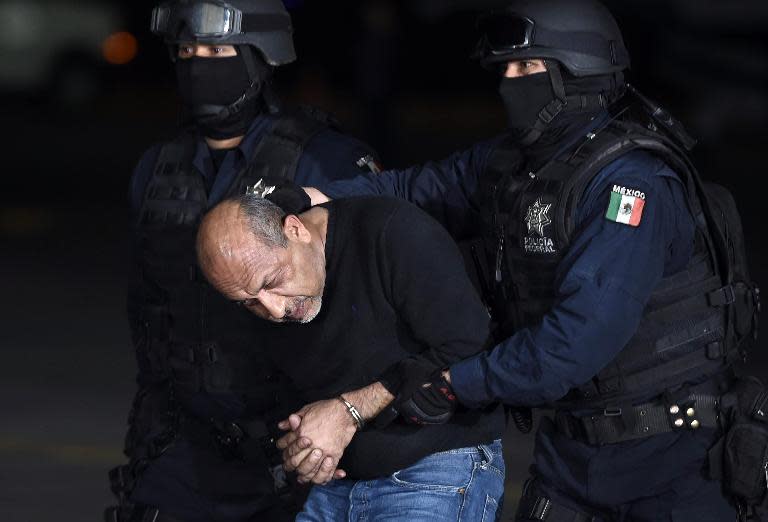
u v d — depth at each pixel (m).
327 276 11.05
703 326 11.51
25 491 18.81
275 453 12.80
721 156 57.09
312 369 11.30
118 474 13.48
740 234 11.84
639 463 11.57
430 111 79.50
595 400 11.54
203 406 13.04
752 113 61.41
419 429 11.20
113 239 40.34
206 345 12.89
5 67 81.25
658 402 11.52
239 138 13.29
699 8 60.94
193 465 13.16
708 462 11.56
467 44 83.00
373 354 11.10
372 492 11.37
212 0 12.98
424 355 10.99
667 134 11.48
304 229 10.78
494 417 11.50
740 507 11.72
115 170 56.38
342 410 10.98
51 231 41.62
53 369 25.03
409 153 60.97
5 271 35.22
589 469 11.70
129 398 23.28
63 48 81.94
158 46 85.88
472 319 10.98
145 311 13.38
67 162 58.66
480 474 11.40
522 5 11.56
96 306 30.80
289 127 13.14
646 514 11.68
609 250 10.95
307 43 71.50
